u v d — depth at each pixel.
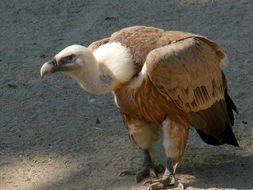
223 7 20.00
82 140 11.83
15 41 18.44
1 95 14.47
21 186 10.15
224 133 10.29
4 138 12.09
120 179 10.13
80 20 19.98
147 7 20.78
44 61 16.62
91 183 10.07
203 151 11.02
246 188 9.44
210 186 9.57
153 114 9.55
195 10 20.02
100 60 9.35
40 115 13.15
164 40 9.41
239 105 12.93
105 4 21.45
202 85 9.55
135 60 9.27
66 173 10.52
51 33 18.97
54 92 14.48
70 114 13.14
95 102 13.72
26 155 11.30
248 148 11.02
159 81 9.07
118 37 9.59
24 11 21.28
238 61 15.45
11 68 16.27
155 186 9.59
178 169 10.34
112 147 11.45
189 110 9.56
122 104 9.73
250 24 18.20
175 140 9.52
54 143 11.75
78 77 9.29
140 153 11.10
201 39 9.77
